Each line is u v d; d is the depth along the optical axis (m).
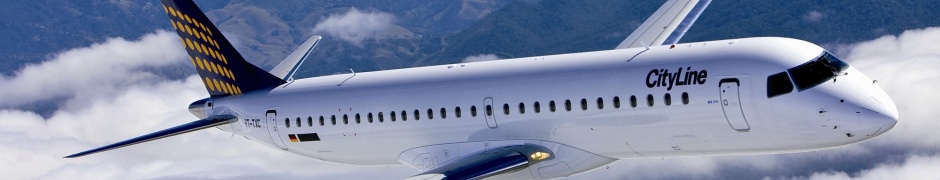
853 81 40.78
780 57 40.91
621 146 44.03
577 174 46.28
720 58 41.53
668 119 42.12
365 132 50.09
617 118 43.12
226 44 55.00
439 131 47.75
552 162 45.59
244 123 54.66
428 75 48.62
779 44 41.66
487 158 45.88
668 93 41.91
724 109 41.09
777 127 40.84
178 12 56.03
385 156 50.62
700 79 41.38
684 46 43.00
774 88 40.50
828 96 40.16
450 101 47.12
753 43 41.88
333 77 52.38
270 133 53.62
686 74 41.72
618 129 43.38
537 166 45.91
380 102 49.31
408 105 48.38
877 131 39.97
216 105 55.84
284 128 52.84
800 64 40.72
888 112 39.97
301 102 52.22
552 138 45.12
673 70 42.03
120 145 51.78
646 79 42.47
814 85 40.44
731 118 41.16
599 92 43.31
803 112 40.28
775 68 40.66
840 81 40.62
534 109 44.91
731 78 40.94
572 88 44.00
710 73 41.31
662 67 42.38
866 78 41.50
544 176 46.34
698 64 41.72
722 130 41.59
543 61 45.75
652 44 53.28
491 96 46.00
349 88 50.88
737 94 40.81
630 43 54.28
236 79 55.16
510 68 46.34
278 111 52.97
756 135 41.31
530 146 45.66
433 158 48.59
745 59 41.12
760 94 40.56
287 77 56.09
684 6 56.09
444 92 47.44
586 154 45.03
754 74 40.75
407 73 49.56
